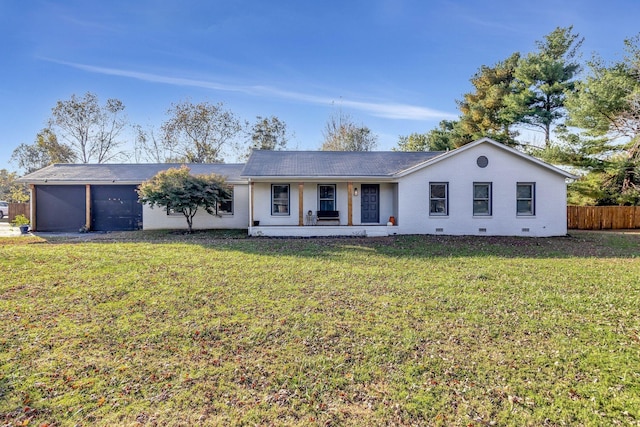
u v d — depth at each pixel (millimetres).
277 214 16062
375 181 15609
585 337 4438
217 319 5055
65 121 31078
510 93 24938
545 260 9453
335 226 14703
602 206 20922
